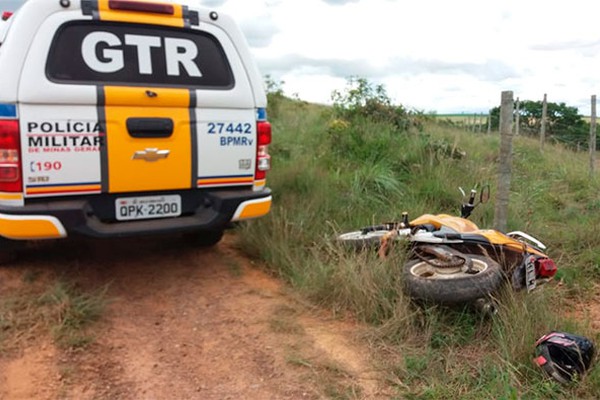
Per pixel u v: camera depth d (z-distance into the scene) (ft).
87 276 15.26
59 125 12.64
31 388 10.44
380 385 10.90
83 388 10.57
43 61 12.50
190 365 11.51
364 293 13.37
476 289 12.26
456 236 14.19
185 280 15.61
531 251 13.80
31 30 12.44
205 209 14.65
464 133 39.78
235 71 14.69
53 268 15.46
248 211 14.97
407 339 12.37
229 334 12.79
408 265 13.57
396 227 15.55
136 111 13.35
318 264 14.96
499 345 11.66
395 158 27.04
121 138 13.24
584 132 49.39
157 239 18.63
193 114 14.03
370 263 14.05
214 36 14.52
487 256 13.44
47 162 12.65
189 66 14.17
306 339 12.59
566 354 10.64
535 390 10.32
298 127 36.09
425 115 36.45
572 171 29.78
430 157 26.02
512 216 20.21
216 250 17.99
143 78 13.62
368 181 23.15
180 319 13.43
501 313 12.13
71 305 12.86
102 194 13.39
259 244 17.26
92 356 11.60
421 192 23.02
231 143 14.66
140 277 15.60
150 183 13.74
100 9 13.17
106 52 13.29
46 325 12.37
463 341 12.31
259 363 11.64
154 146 13.62
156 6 13.79
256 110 15.02
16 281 14.48
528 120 53.52
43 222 12.68
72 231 13.00
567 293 15.40
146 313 13.62
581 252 18.04
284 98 50.19
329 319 13.56
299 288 14.97
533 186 25.45
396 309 12.76
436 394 10.38
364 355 11.94
